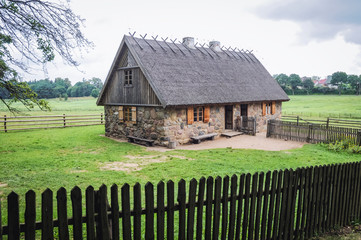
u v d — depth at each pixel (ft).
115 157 43.32
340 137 53.01
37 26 25.91
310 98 331.98
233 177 14.26
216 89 66.18
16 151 46.21
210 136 63.21
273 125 66.39
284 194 16.34
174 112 57.16
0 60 26.86
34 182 28.81
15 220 9.67
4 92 28.63
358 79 438.81
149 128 58.85
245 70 83.56
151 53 62.39
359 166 20.39
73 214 10.57
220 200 14.06
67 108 212.23
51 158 41.09
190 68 66.85
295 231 17.46
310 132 58.95
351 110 187.42
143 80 58.90
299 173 16.84
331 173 18.56
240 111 75.72
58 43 27.32
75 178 30.63
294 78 452.76
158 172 33.86
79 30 28.25
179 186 12.66
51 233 10.27
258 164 38.63
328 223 19.15
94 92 387.14
